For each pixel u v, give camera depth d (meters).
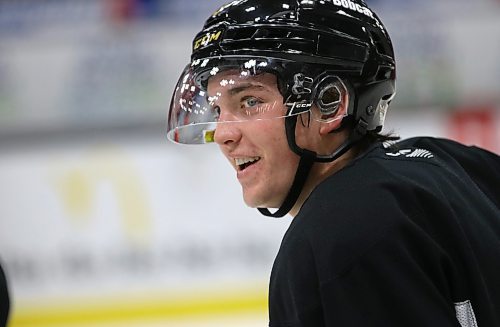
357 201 3.17
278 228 10.05
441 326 2.97
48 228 10.31
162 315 9.94
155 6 11.28
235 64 3.49
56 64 11.14
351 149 3.67
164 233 10.13
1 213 10.38
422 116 10.66
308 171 3.53
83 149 10.71
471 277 3.17
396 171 3.37
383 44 3.67
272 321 3.28
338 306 3.03
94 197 10.38
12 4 11.48
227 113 3.54
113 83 11.05
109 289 10.05
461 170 3.72
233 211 10.13
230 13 3.56
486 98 10.68
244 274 9.95
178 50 11.08
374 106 3.65
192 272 10.02
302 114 3.49
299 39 3.45
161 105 10.96
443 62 10.73
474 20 10.80
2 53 11.19
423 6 10.88
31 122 10.99
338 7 3.55
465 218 3.34
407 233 3.09
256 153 3.52
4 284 3.91
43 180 10.51
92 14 11.36
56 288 10.12
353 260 3.04
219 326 9.77
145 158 10.49
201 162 10.34
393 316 3.01
